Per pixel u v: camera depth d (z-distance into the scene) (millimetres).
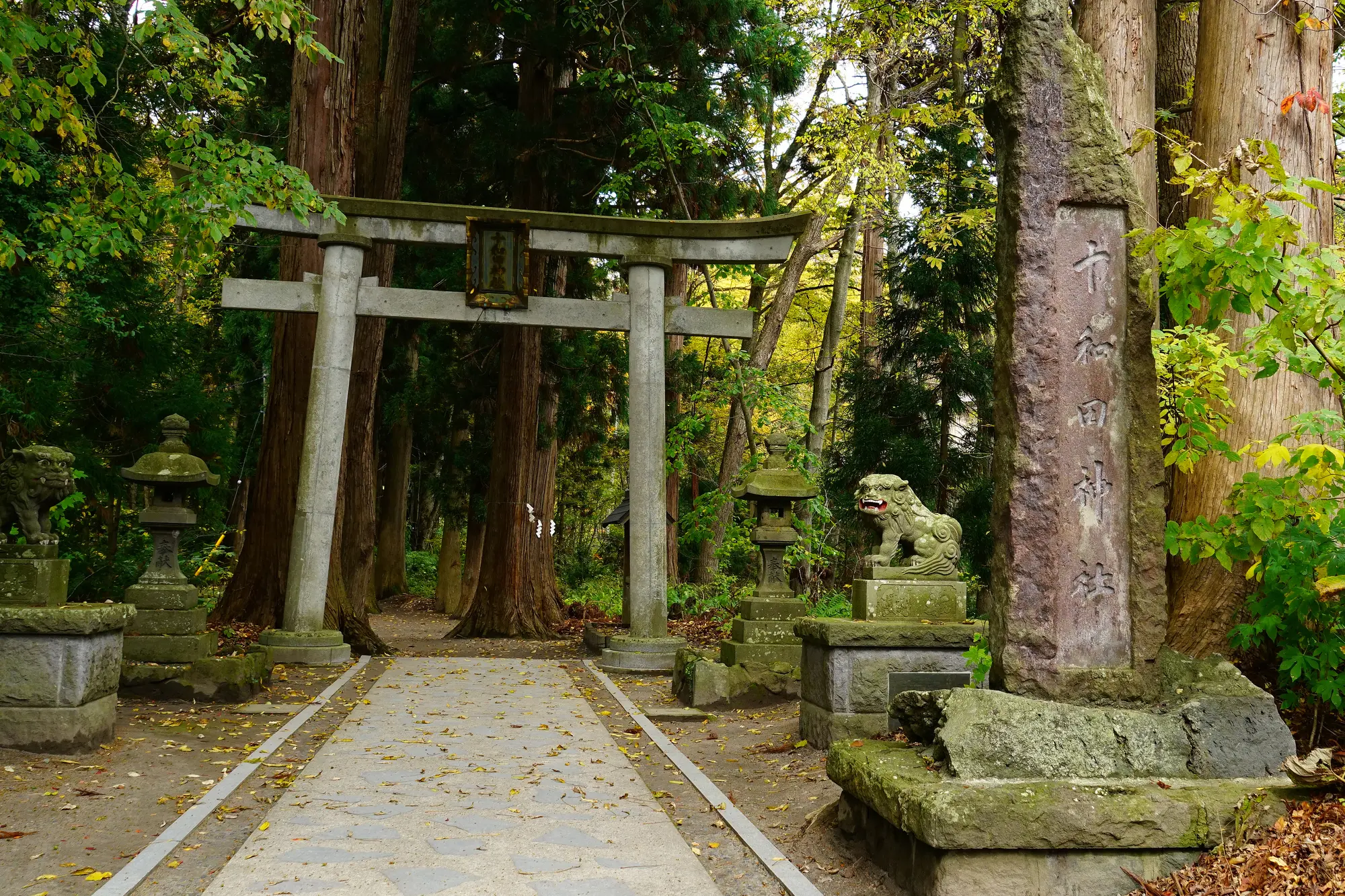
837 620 7984
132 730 7965
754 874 5020
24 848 5039
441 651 16281
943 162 18172
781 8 20125
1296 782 4566
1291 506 5328
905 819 4469
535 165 18828
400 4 17469
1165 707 4910
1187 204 8445
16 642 6848
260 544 14797
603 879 4777
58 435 15445
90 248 8148
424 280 22156
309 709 9500
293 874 4723
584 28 17375
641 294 13969
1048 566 4953
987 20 15875
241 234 22281
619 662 13125
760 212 21562
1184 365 6270
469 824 5633
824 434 22297
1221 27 6777
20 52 7293
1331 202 6539
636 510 13695
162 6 7328
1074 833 4336
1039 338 5047
